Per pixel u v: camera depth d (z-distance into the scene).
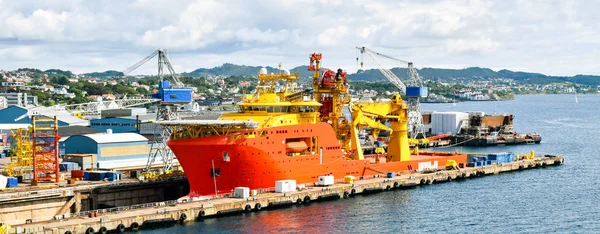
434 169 131.25
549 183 127.69
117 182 107.81
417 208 103.06
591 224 94.94
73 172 114.56
